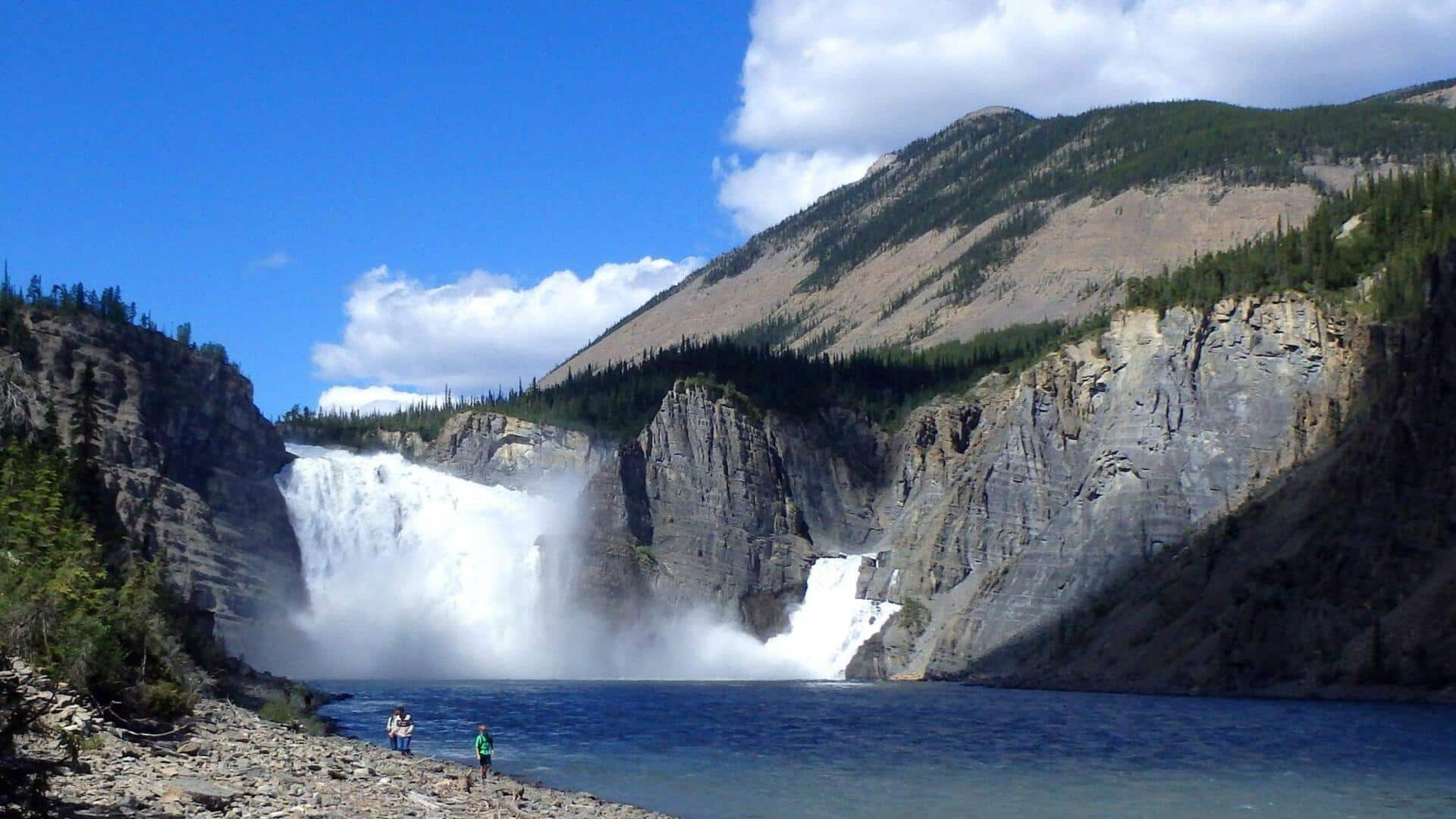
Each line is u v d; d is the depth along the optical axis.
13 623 70.44
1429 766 98.88
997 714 148.62
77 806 48.00
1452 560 168.12
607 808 71.62
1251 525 197.88
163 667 86.19
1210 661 179.00
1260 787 89.38
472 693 184.25
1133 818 77.88
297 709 115.81
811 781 92.75
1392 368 194.12
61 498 104.44
